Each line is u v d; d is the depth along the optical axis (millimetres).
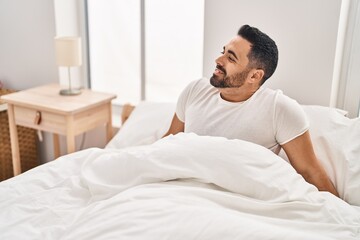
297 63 1713
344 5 1599
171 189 1149
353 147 1391
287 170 1225
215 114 1523
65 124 1880
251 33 1417
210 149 1228
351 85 1736
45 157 2619
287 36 1699
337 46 1635
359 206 1293
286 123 1394
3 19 2484
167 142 1325
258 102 1454
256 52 1406
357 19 1652
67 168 1437
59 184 1345
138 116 1894
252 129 1434
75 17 2408
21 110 2002
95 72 2512
